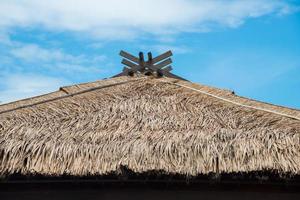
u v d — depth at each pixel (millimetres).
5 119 7246
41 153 6449
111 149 6469
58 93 8734
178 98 8195
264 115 7480
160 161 6301
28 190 7137
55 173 6285
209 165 6285
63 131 6949
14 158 6402
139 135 6773
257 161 6281
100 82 9172
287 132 6684
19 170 6336
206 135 6656
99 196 7160
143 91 8516
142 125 7117
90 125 7164
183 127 7004
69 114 7555
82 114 7543
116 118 7391
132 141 6590
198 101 8117
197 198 7125
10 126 6996
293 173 6215
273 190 7109
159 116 7430
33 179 7008
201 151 6406
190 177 6379
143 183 7090
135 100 8047
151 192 7152
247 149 6391
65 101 8141
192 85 9016
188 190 7145
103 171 6266
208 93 8461
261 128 6836
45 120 7293
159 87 8750
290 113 7738
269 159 6293
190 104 7949
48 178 7004
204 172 6246
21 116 7383
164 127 7023
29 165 6352
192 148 6438
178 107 7812
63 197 7156
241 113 7578
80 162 6359
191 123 7137
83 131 6961
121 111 7633
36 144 6547
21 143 6555
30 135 6750
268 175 6746
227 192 7125
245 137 6602
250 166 6250
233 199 7109
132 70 9836
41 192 7145
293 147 6441
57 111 7648
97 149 6496
